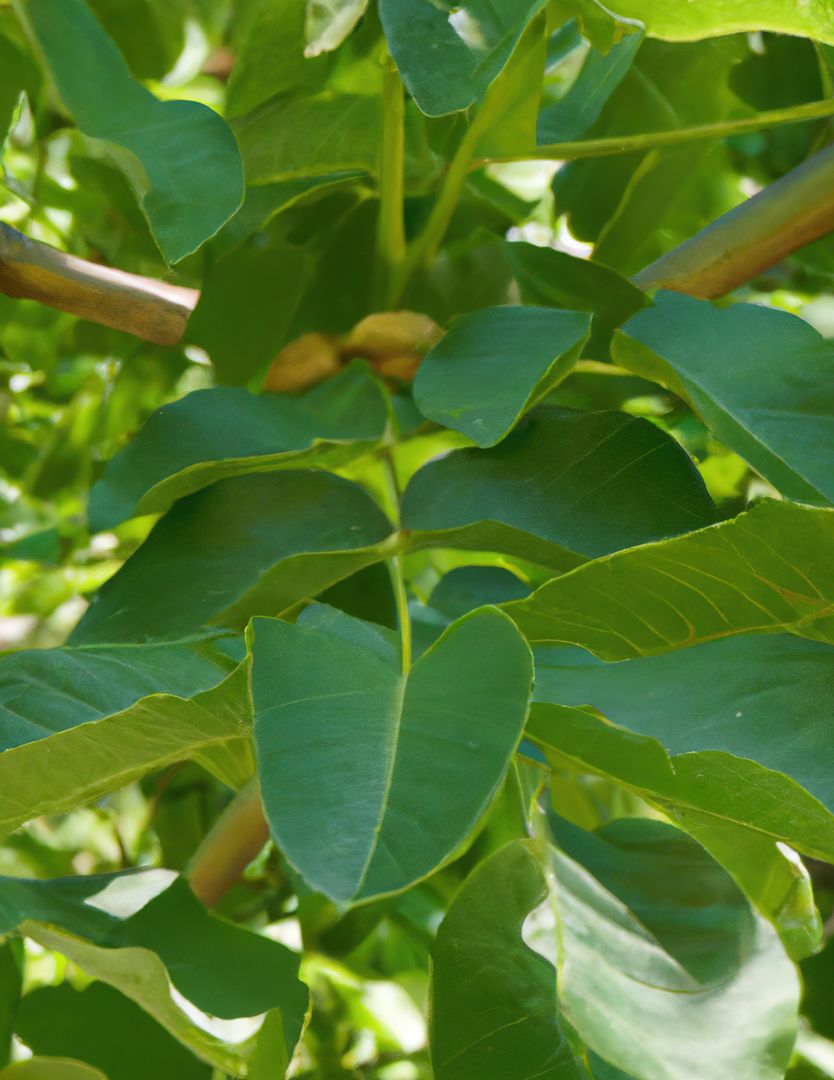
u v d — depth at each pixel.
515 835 0.73
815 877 1.03
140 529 1.00
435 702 0.59
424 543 0.72
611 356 0.73
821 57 0.80
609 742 0.62
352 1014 1.00
